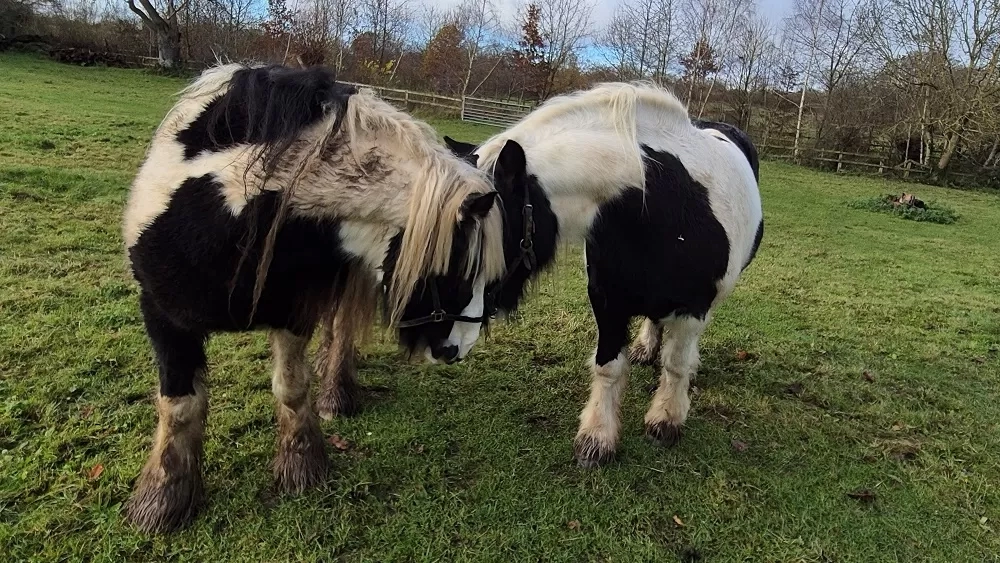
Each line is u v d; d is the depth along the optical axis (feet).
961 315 18.17
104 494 7.27
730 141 11.10
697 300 8.77
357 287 6.82
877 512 8.48
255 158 5.75
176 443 6.93
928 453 10.03
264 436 8.75
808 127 80.18
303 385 7.68
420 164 6.00
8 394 9.00
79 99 42.50
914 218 38.27
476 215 5.78
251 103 5.95
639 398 11.34
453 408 10.18
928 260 26.43
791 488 8.80
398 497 7.84
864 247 27.94
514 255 7.25
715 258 8.59
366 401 10.14
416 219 5.70
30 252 14.69
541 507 7.93
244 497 7.48
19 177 20.08
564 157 7.69
